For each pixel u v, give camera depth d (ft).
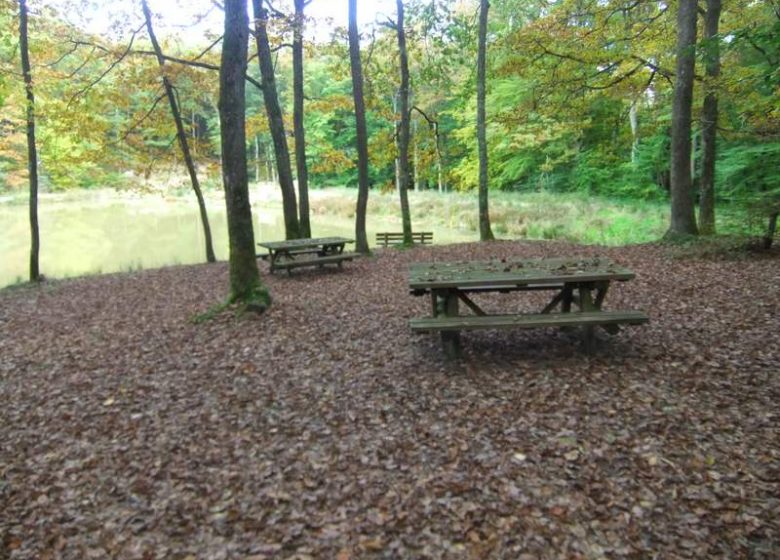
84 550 9.70
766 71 28.96
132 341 22.65
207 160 56.13
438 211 87.15
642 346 18.12
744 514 9.41
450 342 17.70
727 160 57.00
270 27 37.93
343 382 16.89
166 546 9.70
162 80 47.62
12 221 88.48
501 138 77.92
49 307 32.35
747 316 20.30
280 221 88.02
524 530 9.42
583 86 48.21
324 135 129.08
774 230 31.96
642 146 76.43
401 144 53.47
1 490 11.81
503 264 20.48
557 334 20.13
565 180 92.43
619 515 9.64
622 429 12.64
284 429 13.98
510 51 50.70
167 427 14.47
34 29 40.75
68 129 45.34
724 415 12.93
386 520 9.98
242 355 19.94
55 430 14.69
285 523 10.13
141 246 68.08
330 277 37.60
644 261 33.30
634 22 47.60
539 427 13.05
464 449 12.30
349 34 45.75
